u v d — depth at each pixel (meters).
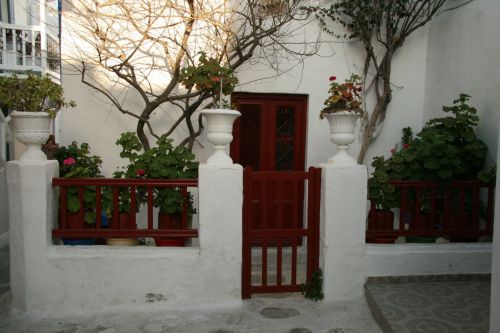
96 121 4.99
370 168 5.35
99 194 3.62
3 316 3.46
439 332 2.99
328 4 5.12
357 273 3.79
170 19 4.84
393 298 3.54
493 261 2.28
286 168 5.43
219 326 3.32
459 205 4.05
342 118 3.67
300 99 5.35
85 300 3.54
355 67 5.25
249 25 4.96
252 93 5.23
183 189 3.69
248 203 3.67
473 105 4.52
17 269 3.51
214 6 4.80
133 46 4.87
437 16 5.18
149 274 3.56
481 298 3.54
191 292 3.60
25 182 3.44
